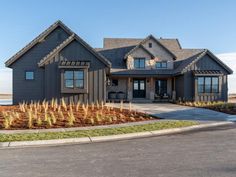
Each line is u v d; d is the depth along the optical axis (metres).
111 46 37.28
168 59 35.03
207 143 10.27
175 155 8.42
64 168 7.12
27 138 10.92
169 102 32.47
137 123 15.09
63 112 18.19
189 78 30.95
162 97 34.56
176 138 11.39
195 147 9.57
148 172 6.71
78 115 17.02
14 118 15.33
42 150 9.31
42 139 10.80
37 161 7.85
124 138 11.55
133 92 35.44
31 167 7.23
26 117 15.99
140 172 6.71
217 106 24.47
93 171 6.83
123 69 33.88
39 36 26.28
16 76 25.86
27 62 26.06
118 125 14.42
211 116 18.34
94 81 24.20
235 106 24.33
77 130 12.91
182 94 31.48
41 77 25.97
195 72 30.52
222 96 31.05
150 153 8.73
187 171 6.75
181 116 18.22
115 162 7.66
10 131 12.62
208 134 12.27
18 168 7.15
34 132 12.33
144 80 35.44
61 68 23.67
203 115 18.84
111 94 34.16
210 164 7.38
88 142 10.73
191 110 22.12
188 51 38.12
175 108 23.81
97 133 12.15
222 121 16.08
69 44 24.34
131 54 34.19
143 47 34.25
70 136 11.44
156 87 35.62
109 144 10.28
